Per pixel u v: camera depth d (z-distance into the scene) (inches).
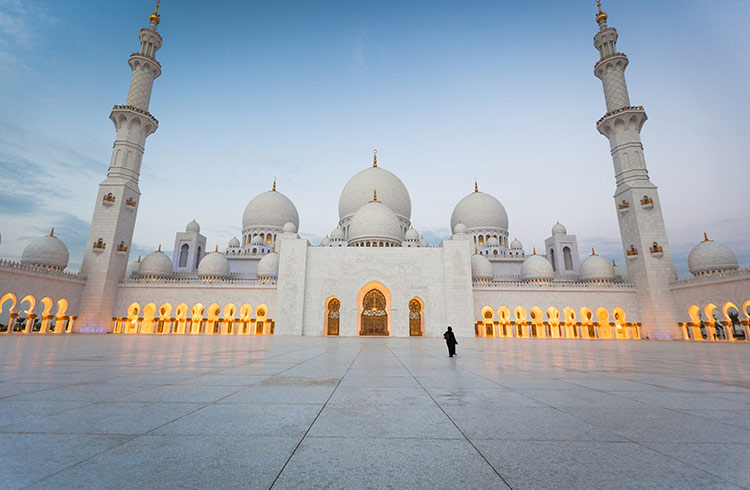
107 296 2043.6
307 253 2159.2
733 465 149.2
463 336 2041.1
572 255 2945.4
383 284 2123.5
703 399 289.4
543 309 2203.5
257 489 122.1
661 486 127.0
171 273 2502.5
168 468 140.9
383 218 2486.5
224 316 2155.5
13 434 179.9
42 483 123.3
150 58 2332.7
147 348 841.5
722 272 1946.4
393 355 726.5
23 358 573.0
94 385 328.2
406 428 203.5
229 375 406.0
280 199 3267.7
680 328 1956.2
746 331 1679.4
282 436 186.2
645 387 347.6
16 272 1652.3
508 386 349.7
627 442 179.9
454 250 2156.7
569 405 265.0
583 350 967.0
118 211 2121.1
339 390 319.9
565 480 133.3
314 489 123.2
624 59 2295.8
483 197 3238.2
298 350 836.0
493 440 183.0
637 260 2117.4
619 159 2252.7
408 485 127.9
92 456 151.9
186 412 232.1
